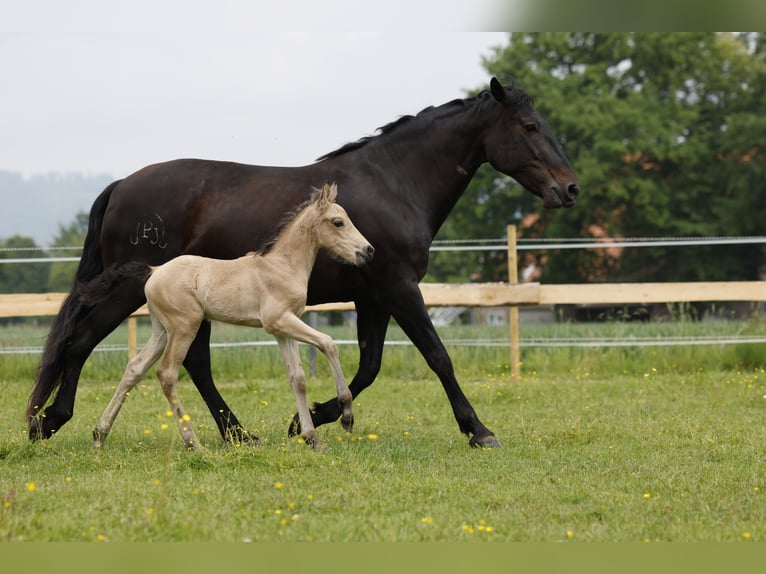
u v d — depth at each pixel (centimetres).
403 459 892
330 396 1395
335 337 1856
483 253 4678
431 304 1600
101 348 1734
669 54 4981
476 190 4703
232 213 970
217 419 1007
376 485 771
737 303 3812
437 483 788
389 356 1716
